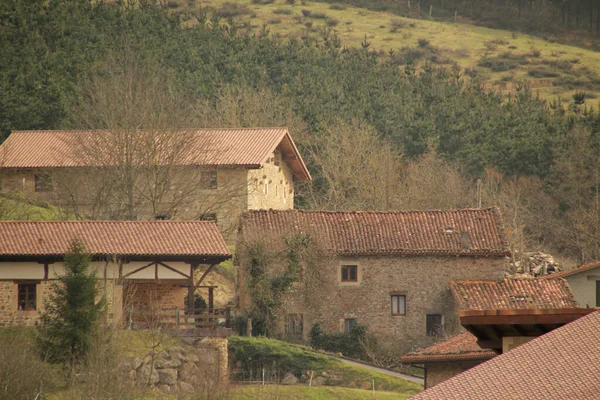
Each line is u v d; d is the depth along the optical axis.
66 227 166.25
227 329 157.75
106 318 148.00
